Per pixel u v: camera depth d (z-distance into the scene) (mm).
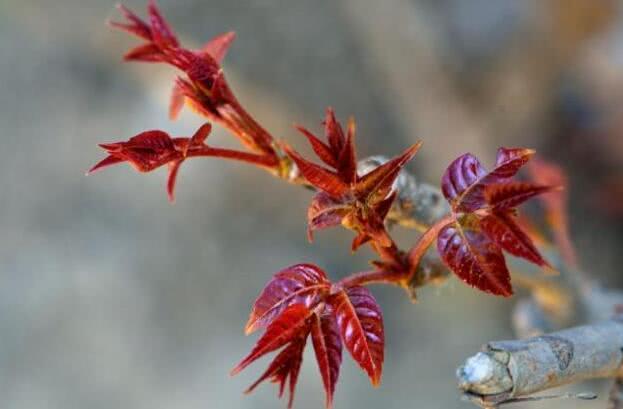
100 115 1103
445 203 407
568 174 1015
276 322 346
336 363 346
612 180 998
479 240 351
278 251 1074
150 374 1015
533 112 1025
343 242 1061
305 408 977
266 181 1092
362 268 1041
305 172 347
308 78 1030
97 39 1061
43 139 1112
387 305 1051
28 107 1119
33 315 1053
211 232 1085
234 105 377
